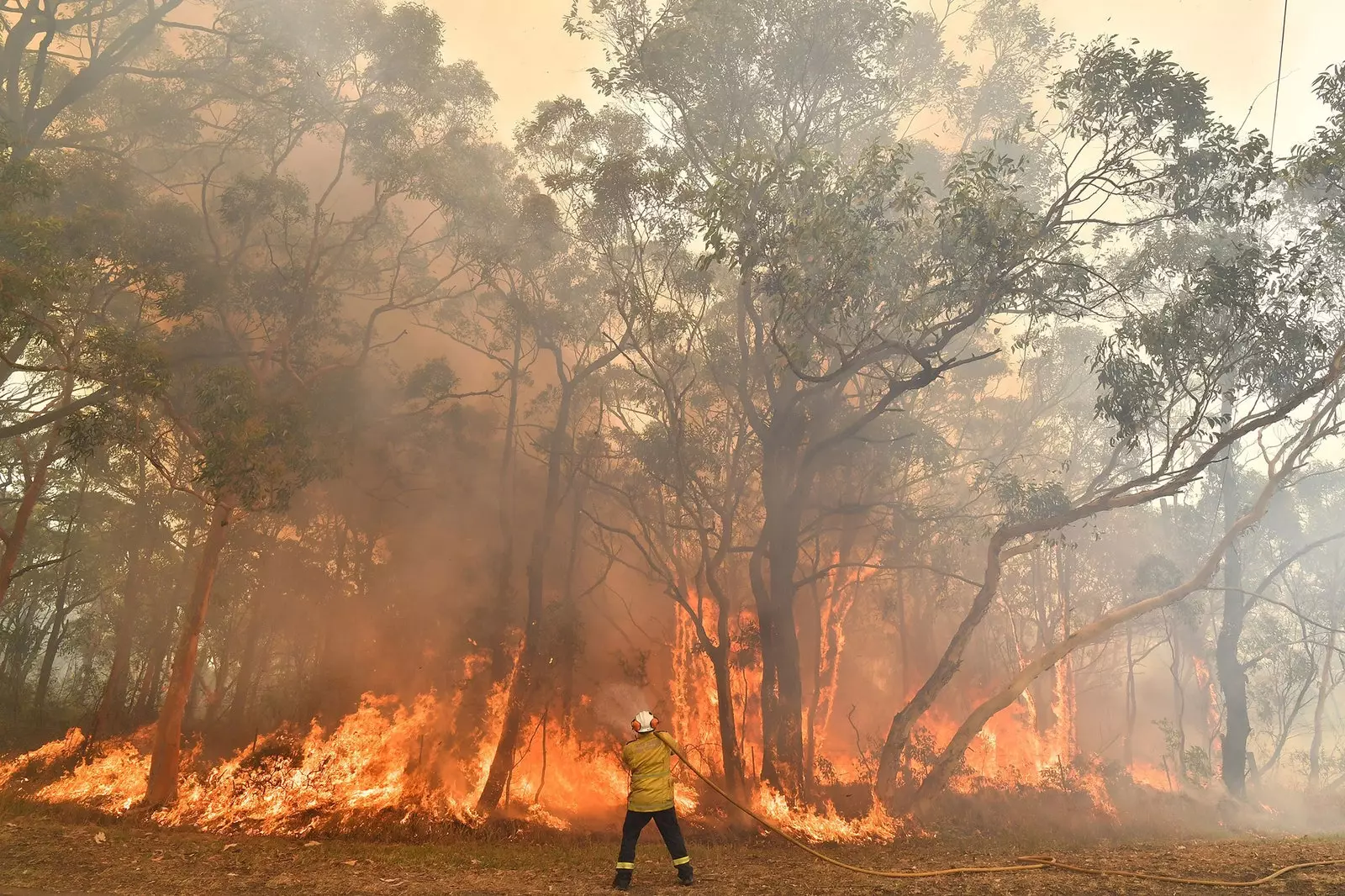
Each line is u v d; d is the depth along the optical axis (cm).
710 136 2080
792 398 2023
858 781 2252
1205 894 1005
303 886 1050
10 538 2108
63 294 2119
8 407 2369
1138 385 1738
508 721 2142
